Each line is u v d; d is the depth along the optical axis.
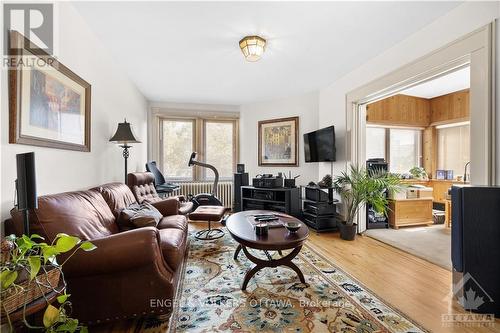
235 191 4.65
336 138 3.75
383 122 4.68
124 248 1.32
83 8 1.95
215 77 3.60
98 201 1.88
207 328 1.43
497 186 1.66
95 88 2.39
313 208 3.61
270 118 4.88
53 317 0.97
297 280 2.02
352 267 2.29
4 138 1.31
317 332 1.40
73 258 1.27
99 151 2.50
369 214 3.80
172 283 1.50
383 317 1.54
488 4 1.78
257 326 1.45
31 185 1.11
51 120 1.66
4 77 1.31
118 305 1.40
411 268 2.27
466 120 4.37
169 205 2.74
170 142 4.95
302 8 1.97
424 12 2.04
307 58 2.95
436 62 2.15
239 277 2.08
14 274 0.86
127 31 2.30
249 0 1.86
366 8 1.98
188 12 2.01
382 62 2.79
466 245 1.63
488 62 1.76
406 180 4.70
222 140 5.18
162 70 3.30
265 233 1.91
